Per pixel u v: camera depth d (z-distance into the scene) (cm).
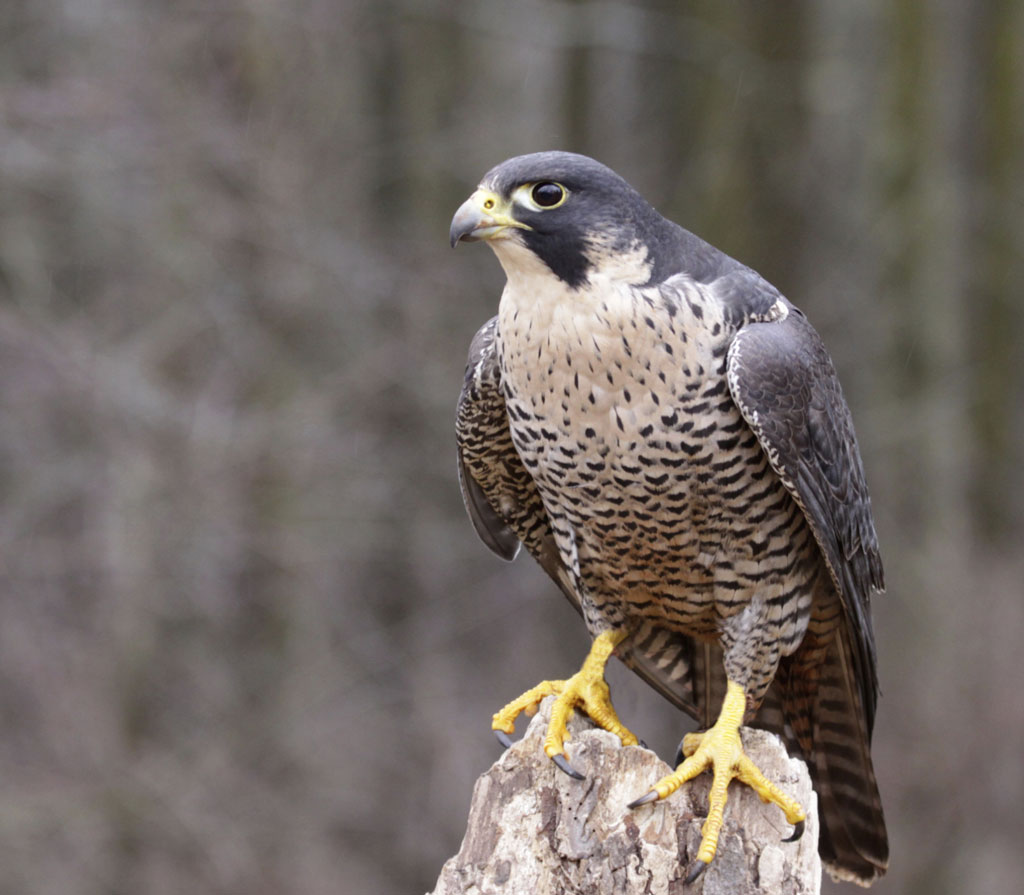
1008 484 2141
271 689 1424
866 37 2053
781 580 606
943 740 1611
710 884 512
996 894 1486
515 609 1593
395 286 1517
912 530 1931
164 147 1362
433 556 1550
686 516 589
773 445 565
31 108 1302
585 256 565
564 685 604
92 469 1334
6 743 1326
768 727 676
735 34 1995
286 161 1448
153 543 1338
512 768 527
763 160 1991
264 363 1414
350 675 1488
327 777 1422
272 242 1416
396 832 1436
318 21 1509
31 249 1356
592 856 512
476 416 641
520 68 1830
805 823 531
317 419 1412
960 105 2180
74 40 1362
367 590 1532
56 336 1318
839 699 652
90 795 1303
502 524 703
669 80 1973
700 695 676
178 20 1398
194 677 1390
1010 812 1562
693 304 570
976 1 2200
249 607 1432
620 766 526
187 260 1386
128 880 1300
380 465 1475
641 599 629
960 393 2056
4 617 1331
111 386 1324
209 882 1313
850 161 2031
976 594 1803
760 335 574
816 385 596
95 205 1359
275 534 1394
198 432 1349
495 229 566
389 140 1717
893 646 1748
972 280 2173
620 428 572
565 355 568
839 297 1988
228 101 1429
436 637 1540
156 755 1352
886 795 1591
